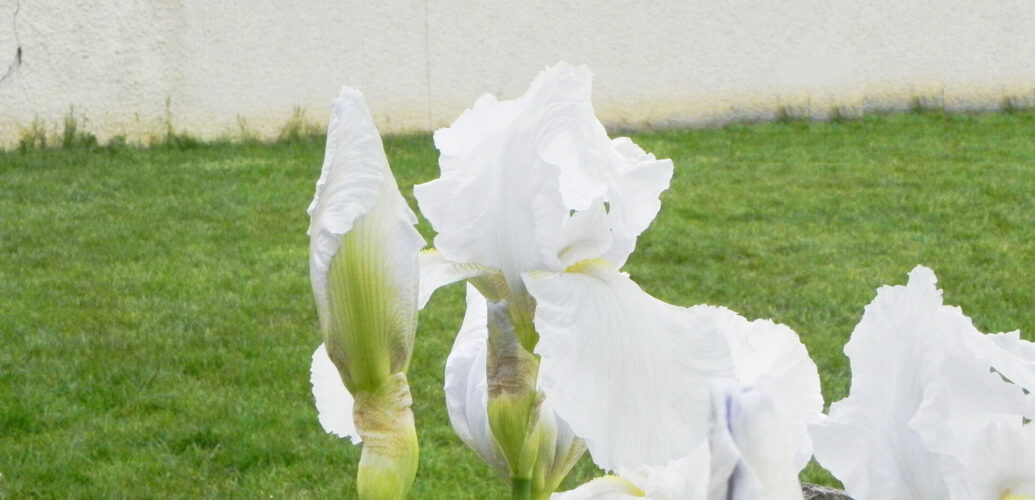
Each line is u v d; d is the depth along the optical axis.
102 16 16.39
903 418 1.24
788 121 19.55
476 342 1.85
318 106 17.72
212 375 8.20
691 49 19.22
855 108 19.77
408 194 13.61
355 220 1.39
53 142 16.30
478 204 1.60
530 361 1.54
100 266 10.88
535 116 1.59
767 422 0.94
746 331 1.53
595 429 1.40
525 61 18.53
